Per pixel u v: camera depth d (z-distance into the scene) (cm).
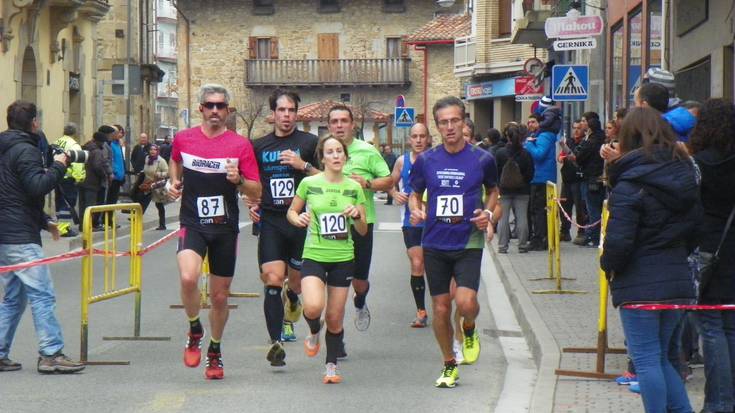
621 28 2667
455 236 941
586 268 1795
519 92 3266
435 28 6475
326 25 6919
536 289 1536
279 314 1048
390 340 1222
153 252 2217
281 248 1068
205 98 988
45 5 3128
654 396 736
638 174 727
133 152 3378
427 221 952
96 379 1008
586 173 2084
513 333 1299
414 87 6919
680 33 2033
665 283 727
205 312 1400
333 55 6925
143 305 1471
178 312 1410
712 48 1806
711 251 797
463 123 948
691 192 730
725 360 797
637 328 739
